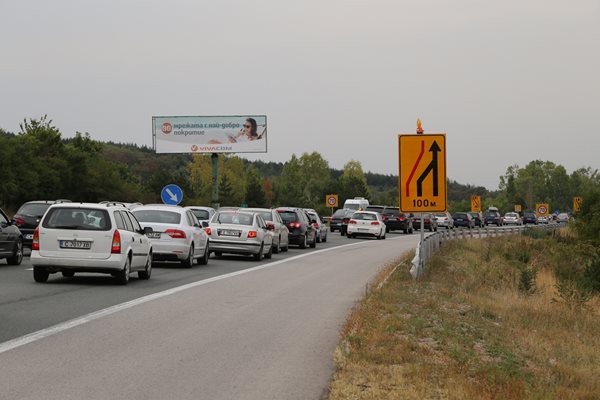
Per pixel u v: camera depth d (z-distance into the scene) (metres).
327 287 21.70
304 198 130.00
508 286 31.78
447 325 14.05
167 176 92.75
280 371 10.00
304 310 16.44
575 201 66.69
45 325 13.23
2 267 25.12
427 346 11.79
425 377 9.38
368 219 58.59
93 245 19.81
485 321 15.99
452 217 91.00
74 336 12.27
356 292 20.45
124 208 21.61
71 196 70.69
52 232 19.83
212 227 31.64
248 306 16.91
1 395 8.38
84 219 19.92
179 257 26.59
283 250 40.47
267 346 11.88
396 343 11.73
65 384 8.98
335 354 10.87
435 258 33.34
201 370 9.98
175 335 12.70
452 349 11.46
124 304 16.36
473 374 9.87
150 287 20.14
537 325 17.83
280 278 24.22
